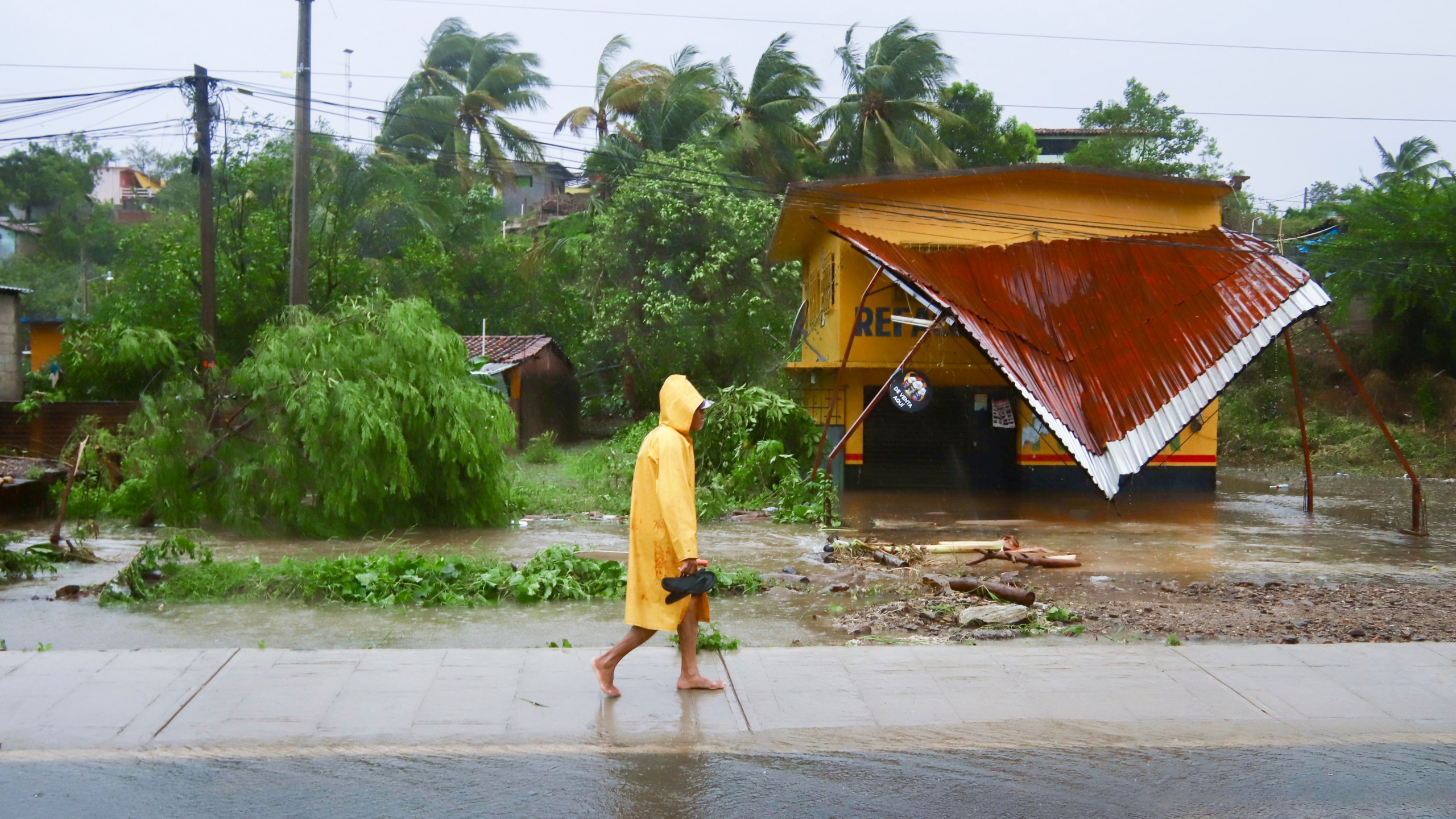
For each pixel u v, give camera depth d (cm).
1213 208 1864
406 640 707
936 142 3556
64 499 1016
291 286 1617
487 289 3750
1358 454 2486
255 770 446
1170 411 1393
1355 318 3003
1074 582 966
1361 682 591
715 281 2736
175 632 724
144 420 1238
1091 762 468
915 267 1561
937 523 1422
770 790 430
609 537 1237
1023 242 1755
